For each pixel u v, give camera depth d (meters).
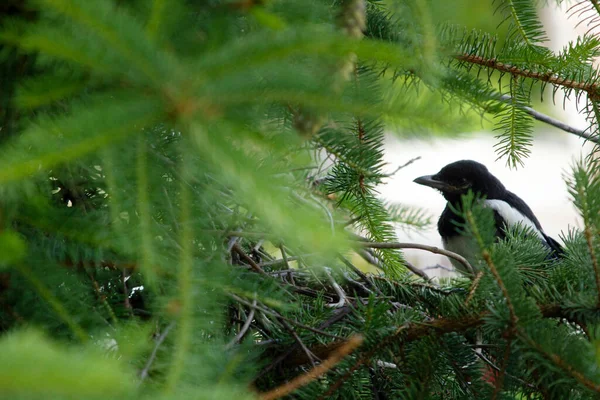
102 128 1.76
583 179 3.44
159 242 2.49
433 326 4.05
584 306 3.71
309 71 1.92
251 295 3.00
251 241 5.11
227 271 2.94
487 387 4.18
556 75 4.47
